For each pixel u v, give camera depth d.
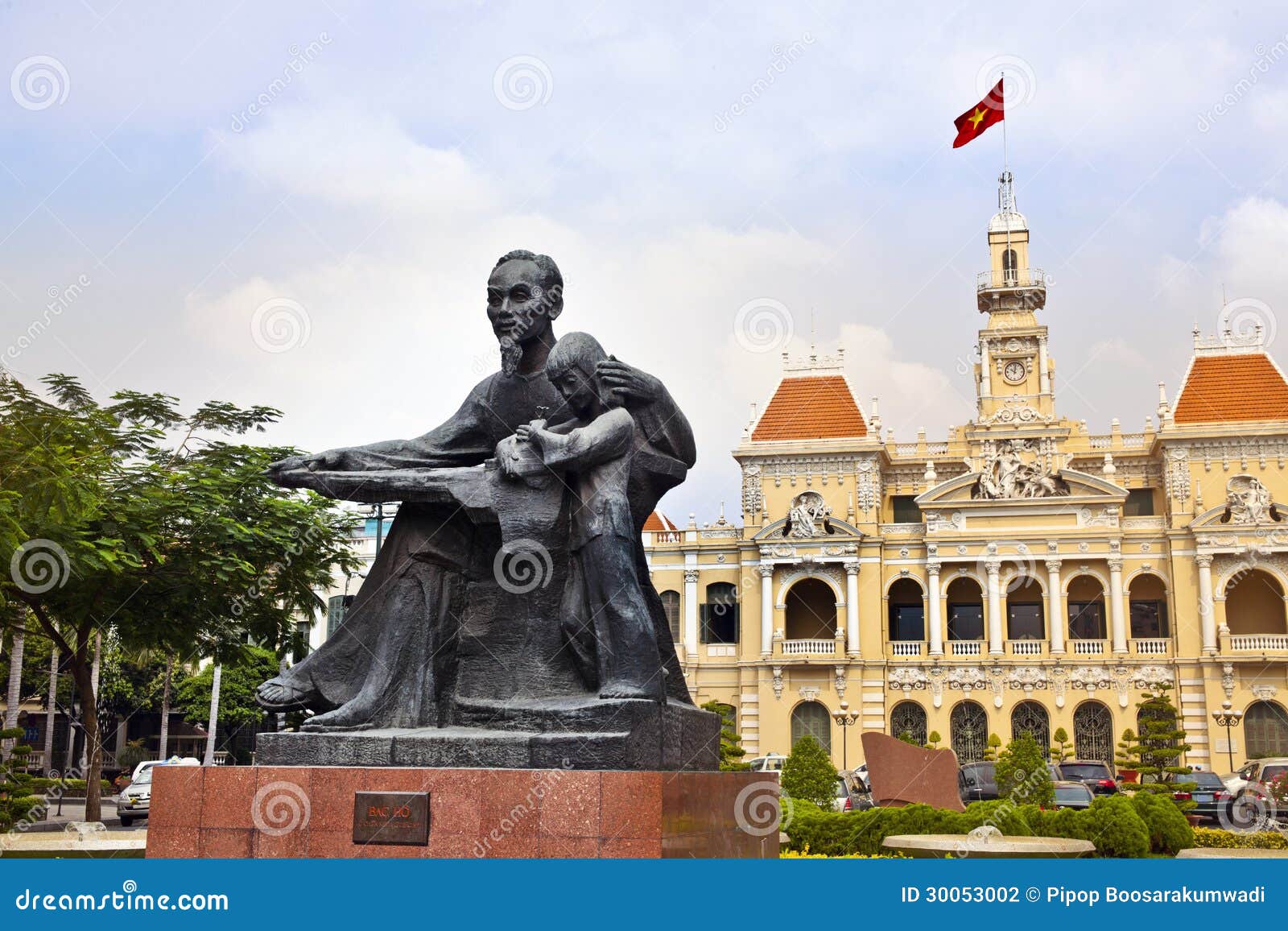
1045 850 11.16
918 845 11.77
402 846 6.62
